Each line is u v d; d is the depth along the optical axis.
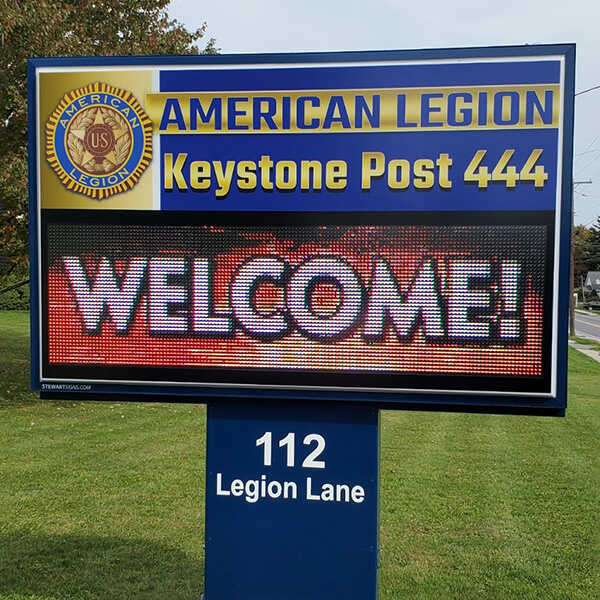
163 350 3.83
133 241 3.83
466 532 5.36
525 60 3.55
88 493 6.23
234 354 3.78
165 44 14.44
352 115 3.67
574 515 5.75
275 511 3.80
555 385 3.58
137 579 4.46
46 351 3.89
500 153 3.58
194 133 3.78
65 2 12.72
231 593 3.81
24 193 10.91
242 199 3.76
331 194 3.70
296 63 3.70
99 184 3.84
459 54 3.59
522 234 3.58
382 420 10.27
